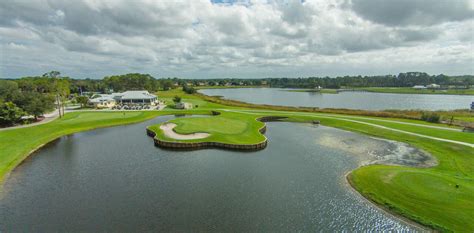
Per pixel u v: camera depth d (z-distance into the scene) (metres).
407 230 21.39
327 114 85.12
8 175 33.06
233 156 41.97
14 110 59.53
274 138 54.78
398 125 63.31
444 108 118.62
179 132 54.41
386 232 21.14
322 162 38.78
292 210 24.52
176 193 27.84
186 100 132.88
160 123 68.75
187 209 24.47
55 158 40.31
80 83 185.25
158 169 35.47
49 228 21.30
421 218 22.69
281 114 83.69
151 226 21.61
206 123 64.75
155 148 46.59
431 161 38.91
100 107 100.62
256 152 44.41
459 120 68.19
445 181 29.31
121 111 90.50
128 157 41.03
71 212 23.81
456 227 21.25
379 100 163.00
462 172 33.94
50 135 53.81
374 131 58.81
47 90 117.62
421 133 54.62
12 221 22.33
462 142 46.59
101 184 30.19
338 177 32.78
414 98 176.62
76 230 20.98
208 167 36.44
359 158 40.78
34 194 27.58
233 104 112.69
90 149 45.62
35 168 35.69
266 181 31.41
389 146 47.84
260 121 75.12
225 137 51.28
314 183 30.88
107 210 24.20
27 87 117.44
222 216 23.31
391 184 29.16
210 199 26.55
